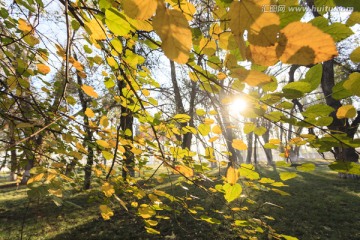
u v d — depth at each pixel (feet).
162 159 6.41
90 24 3.34
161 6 1.47
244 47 1.38
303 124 3.25
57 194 4.32
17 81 6.81
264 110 3.34
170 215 27.50
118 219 27.99
